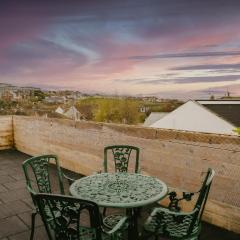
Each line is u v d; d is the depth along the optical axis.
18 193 5.26
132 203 2.59
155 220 2.82
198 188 4.01
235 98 32.38
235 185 3.61
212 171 2.70
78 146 6.44
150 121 33.75
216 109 31.17
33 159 3.25
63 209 2.17
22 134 8.80
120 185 3.09
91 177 3.38
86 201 2.06
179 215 2.53
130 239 3.03
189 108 28.14
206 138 3.87
